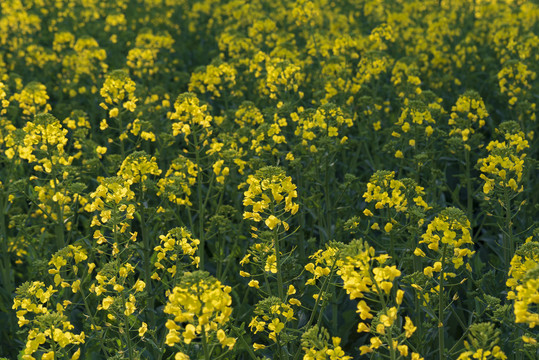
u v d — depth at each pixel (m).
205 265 6.93
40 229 7.14
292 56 10.04
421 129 7.14
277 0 16.61
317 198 6.64
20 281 7.20
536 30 13.07
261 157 7.00
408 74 8.70
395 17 12.59
